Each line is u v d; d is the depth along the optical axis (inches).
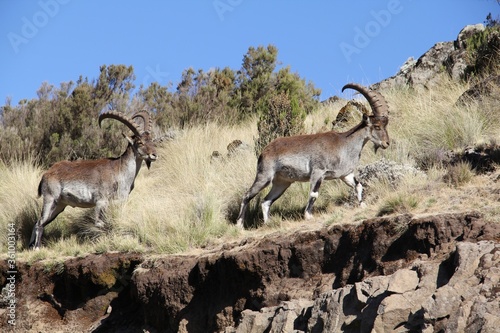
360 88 783.7
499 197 622.5
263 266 652.7
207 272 689.0
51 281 816.9
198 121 1355.8
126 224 835.4
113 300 781.9
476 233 548.1
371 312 510.6
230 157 1047.6
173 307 701.3
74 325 783.7
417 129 928.9
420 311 486.3
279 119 984.9
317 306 551.5
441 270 514.3
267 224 768.3
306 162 765.3
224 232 781.3
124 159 877.8
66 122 1263.5
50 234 922.1
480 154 778.8
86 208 936.9
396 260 579.2
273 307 599.5
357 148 772.0
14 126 1284.4
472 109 904.9
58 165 879.1
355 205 761.0
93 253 807.7
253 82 1478.8
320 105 1408.7
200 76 1472.7
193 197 885.2
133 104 1327.5
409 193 698.2
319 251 637.3
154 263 740.0
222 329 660.1
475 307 456.1
